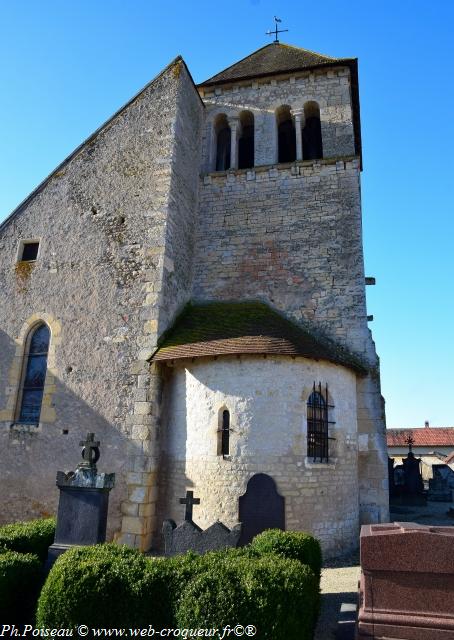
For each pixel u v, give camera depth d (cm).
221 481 1163
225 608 531
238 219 1725
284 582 562
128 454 1259
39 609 586
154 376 1310
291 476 1150
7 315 1571
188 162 1739
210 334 1352
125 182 1605
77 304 1492
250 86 1941
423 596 566
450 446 4875
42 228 1655
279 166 1741
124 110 1725
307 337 1430
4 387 1480
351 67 1842
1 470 1380
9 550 740
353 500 1273
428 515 1802
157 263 1452
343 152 1727
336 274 1555
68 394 1391
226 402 1212
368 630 564
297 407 1202
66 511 861
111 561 621
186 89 1769
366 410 1384
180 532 826
